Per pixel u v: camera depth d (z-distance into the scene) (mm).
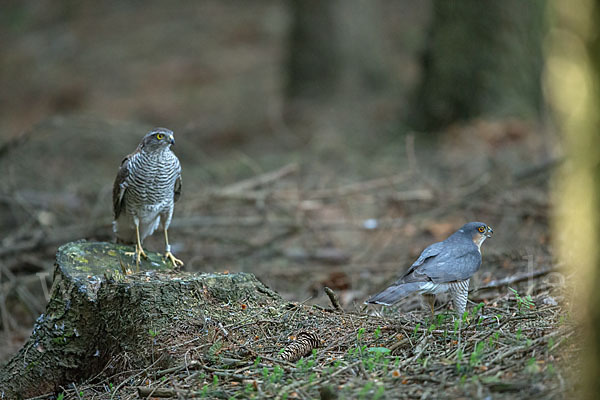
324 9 24812
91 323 7230
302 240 13844
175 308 6934
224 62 33219
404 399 5258
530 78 19344
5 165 15688
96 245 8086
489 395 5160
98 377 7051
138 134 19359
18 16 40188
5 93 32188
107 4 41250
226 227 14273
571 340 5738
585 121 4457
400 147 19031
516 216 12781
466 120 19516
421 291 6676
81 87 31500
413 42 30234
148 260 8172
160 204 8312
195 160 19406
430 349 6242
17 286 11445
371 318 7125
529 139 17703
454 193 14172
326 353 6473
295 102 24719
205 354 6512
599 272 4453
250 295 7332
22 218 14016
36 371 7219
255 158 19391
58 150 18359
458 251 6883
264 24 37094
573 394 4949
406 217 13844
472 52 19391
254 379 5918
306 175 17031
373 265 11906
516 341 6059
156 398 5855
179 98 29344
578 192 4809
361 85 25344
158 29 37844
